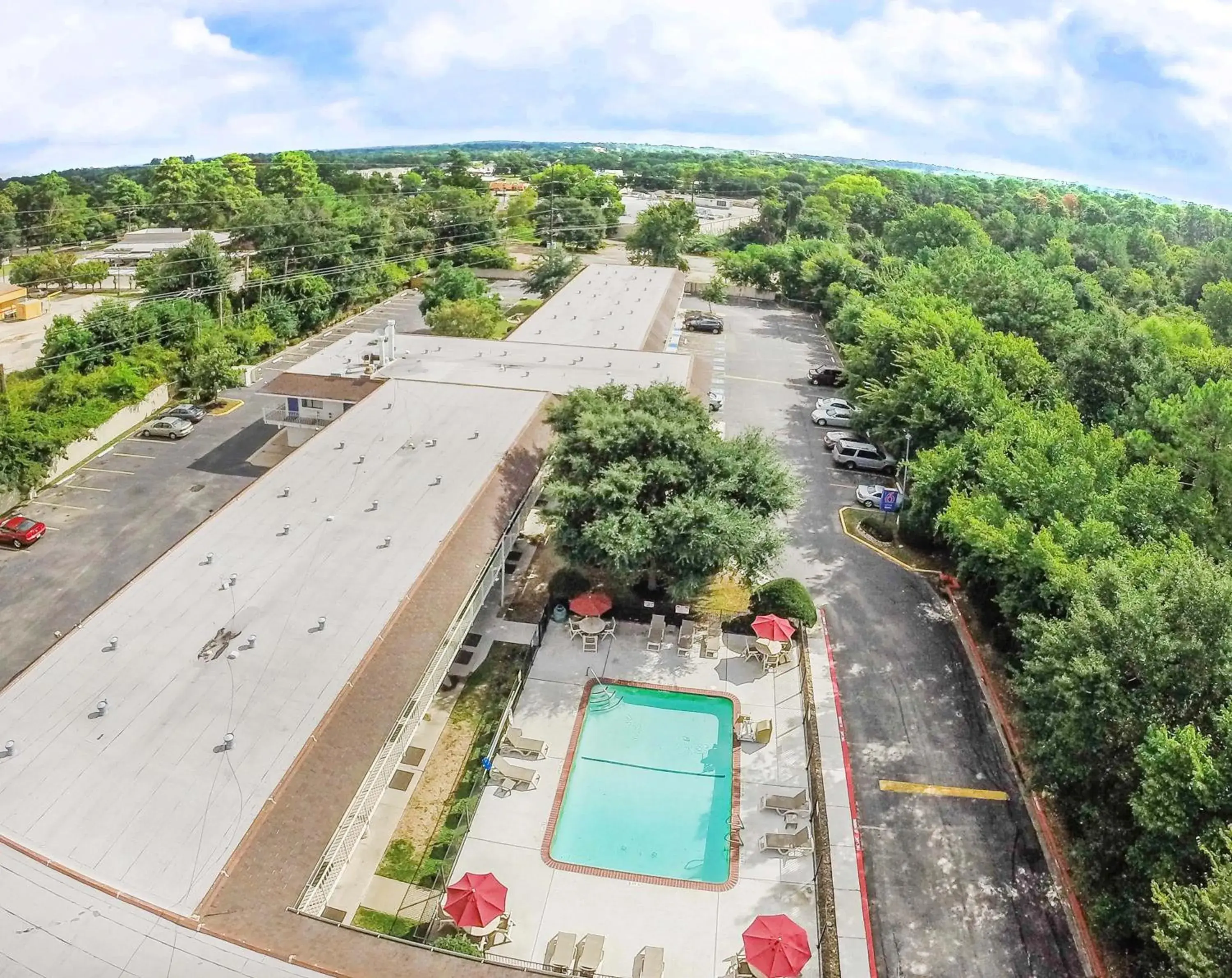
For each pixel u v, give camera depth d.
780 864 26.86
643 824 28.27
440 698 33.03
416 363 54.97
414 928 23.98
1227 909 18.33
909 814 29.14
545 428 45.66
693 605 39.00
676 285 83.81
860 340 64.31
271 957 18.88
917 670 35.97
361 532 34.06
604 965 23.22
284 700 25.36
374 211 97.88
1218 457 38.75
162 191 136.00
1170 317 87.06
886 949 24.64
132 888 19.78
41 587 38.53
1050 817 29.19
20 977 17.84
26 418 46.28
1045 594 30.83
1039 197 185.88
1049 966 24.39
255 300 75.75
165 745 23.58
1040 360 52.44
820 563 43.47
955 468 40.38
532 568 41.72
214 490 47.78
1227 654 23.86
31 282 90.12
